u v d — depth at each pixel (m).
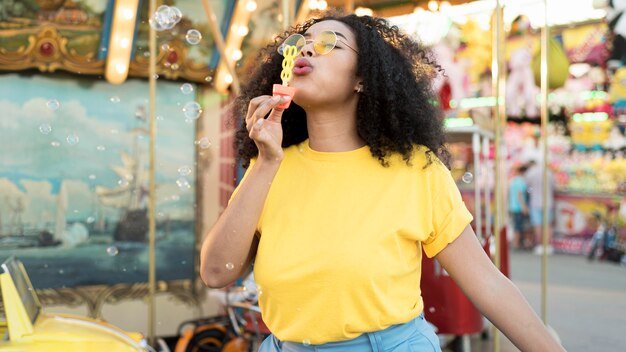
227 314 4.01
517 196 10.91
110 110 4.15
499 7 3.35
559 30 10.06
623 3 9.53
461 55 7.71
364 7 4.52
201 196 4.41
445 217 1.34
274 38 1.69
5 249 3.92
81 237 4.12
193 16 4.08
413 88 1.41
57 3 3.84
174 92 4.29
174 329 4.35
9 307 2.17
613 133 10.15
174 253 4.36
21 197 3.96
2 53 3.80
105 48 3.99
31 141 3.97
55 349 2.13
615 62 9.84
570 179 10.59
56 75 3.99
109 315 4.19
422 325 1.39
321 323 1.29
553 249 10.68
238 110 1.65
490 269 1.36
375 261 1.27
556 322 5.53
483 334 4.94
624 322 5.56
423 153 1.38
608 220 10.11
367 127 1.36
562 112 10.43
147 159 4.27
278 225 1.35
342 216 1.31
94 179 4.14
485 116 4.90
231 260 1.34
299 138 1.52
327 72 1.35
